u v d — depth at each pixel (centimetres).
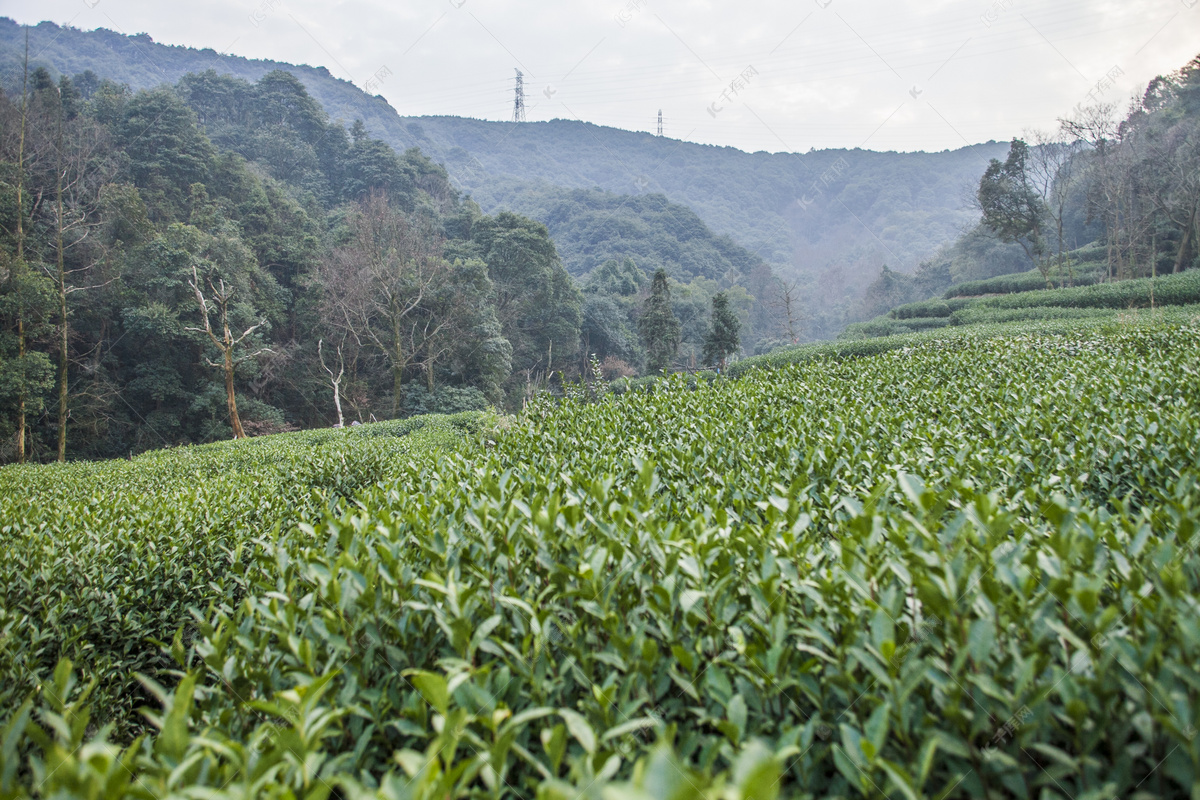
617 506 235
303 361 3316
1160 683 122
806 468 354
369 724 175
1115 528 225
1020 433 437
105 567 395
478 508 229
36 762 112
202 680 195
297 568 247
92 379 2691
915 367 894
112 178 3294
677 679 149
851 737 127
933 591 140
